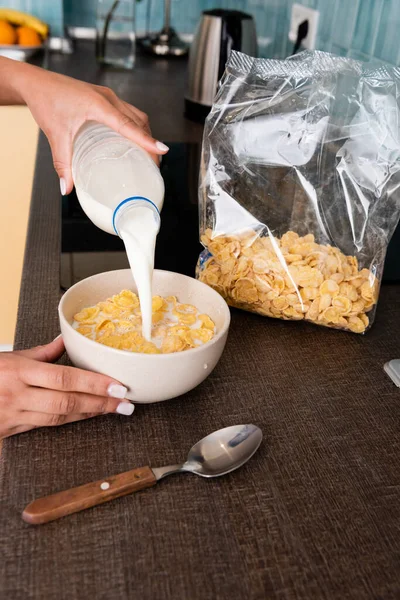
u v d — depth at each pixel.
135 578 0.51
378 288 0.87
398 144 0.82
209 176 0.89
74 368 0.65
